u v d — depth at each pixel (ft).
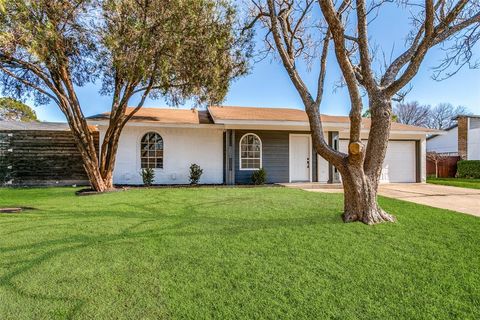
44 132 35.68
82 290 8.44
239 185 36.11
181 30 23.79
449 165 62.64
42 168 35.55
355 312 7.48
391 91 15.71
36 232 13.65
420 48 14.37
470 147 64.49
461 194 28.50
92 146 28.02
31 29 19.97
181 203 21.25
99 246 11.85
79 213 17.79
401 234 13.67
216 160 38.37
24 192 28.35
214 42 25.98
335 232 13.96
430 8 13.73
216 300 8.00
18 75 27.12
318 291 8.47
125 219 16.22
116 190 28.91
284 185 35.53
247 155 38.34
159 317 7.25
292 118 37.22
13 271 9.56
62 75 25.23
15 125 47.98
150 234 13.47
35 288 8.52
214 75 27.58
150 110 43.16
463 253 11.32
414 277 9.34
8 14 19.12
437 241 12.71
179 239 12.80
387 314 7.40
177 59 24.99
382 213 16.17
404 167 43.62
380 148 16.02
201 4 24.03
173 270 9.77
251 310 7.55
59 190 30.09
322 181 39.86
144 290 8.48
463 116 65.82
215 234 13.55
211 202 21.66
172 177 37.27
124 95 28.19
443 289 8.61
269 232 13.89
